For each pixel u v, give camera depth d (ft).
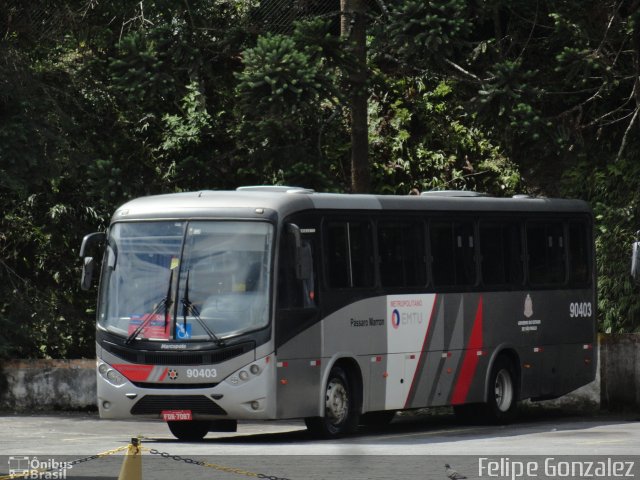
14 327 146.61
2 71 138.82
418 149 177.47
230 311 95.35
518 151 177.78
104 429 114.73
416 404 109.70
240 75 128.16
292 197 99.50
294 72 127.13
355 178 144.25
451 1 127.24
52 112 143.13
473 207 117.91
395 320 107.45
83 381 135.95
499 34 168.76
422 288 110.83
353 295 103.14
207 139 169.78
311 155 146.10
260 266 95.86
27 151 136.15
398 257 108.88
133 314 97.35
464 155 178.50
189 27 142.31
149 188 153.79
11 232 168.86
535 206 125.39
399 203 109.91
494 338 118.62
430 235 112.68
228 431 102.53
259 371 94.32
